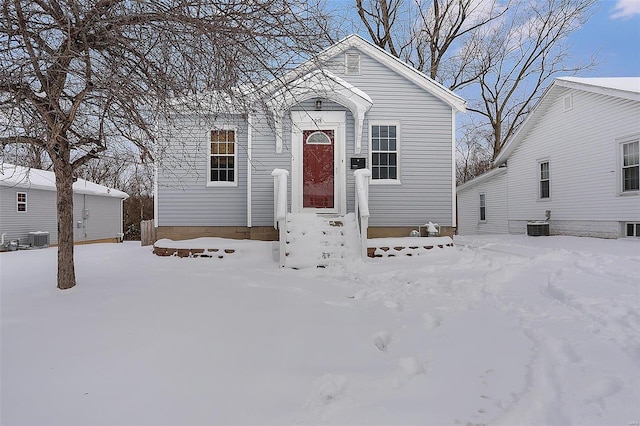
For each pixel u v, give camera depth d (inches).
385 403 95.3
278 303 190.4
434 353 128.6
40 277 251.6
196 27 140.8
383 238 382.0
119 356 120.2
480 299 200.8
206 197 403.5
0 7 135.3
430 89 403.9
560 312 166.6
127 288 210.8
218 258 342.3
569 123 558.6
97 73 146.7
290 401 95.7
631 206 459.5
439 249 367.9
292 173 398.0
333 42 170.7
